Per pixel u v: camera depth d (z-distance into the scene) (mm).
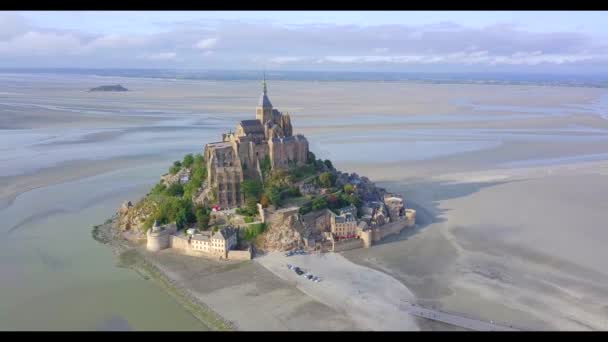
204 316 135000
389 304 141750
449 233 197000
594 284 154875
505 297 146375
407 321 133375
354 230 188125
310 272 161875
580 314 137375
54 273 159375
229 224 186125
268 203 189375
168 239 182000
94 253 176000
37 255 172625
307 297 145375
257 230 182125
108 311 137125
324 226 190000
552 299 145250
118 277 157750
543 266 167500
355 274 160750
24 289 148375
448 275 160375
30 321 131750
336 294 147250
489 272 162750
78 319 133125
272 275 159625
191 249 176875
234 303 141750
